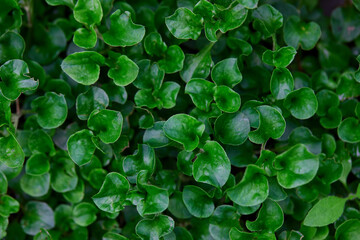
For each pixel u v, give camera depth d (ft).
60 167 1.77
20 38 1.68
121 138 1.69
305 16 1.90
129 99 1.73
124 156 1.71
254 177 1.62
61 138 1.75
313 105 1.65
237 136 1.65
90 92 1.67
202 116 1.66
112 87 1.70
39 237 1.75
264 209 1.65
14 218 1.82
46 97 1.70
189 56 1.71
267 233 1.64
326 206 1.66
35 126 1.74
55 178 1.77
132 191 1.62
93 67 1.65
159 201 1.61
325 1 2.00
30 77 1.64
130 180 1.64
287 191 1.72
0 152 1.64
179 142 1.60
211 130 1.65
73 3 1.69
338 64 1.87
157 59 1.71
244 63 1.75
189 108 1.75
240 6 1.65
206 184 1.67
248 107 1.66
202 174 1.61
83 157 1.64
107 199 1.62
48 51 1.81
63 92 1.74
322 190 1.71
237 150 1.69
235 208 1.66
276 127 1.62
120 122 1.64
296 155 1.60
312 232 1.69
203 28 1.69
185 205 1.68
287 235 1.68
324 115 1.75
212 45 1.71
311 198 1.71
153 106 1.68
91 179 1.76
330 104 1.75
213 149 1.60
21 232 1.81
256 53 1.73
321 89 1.82
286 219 1.74
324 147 1.73
